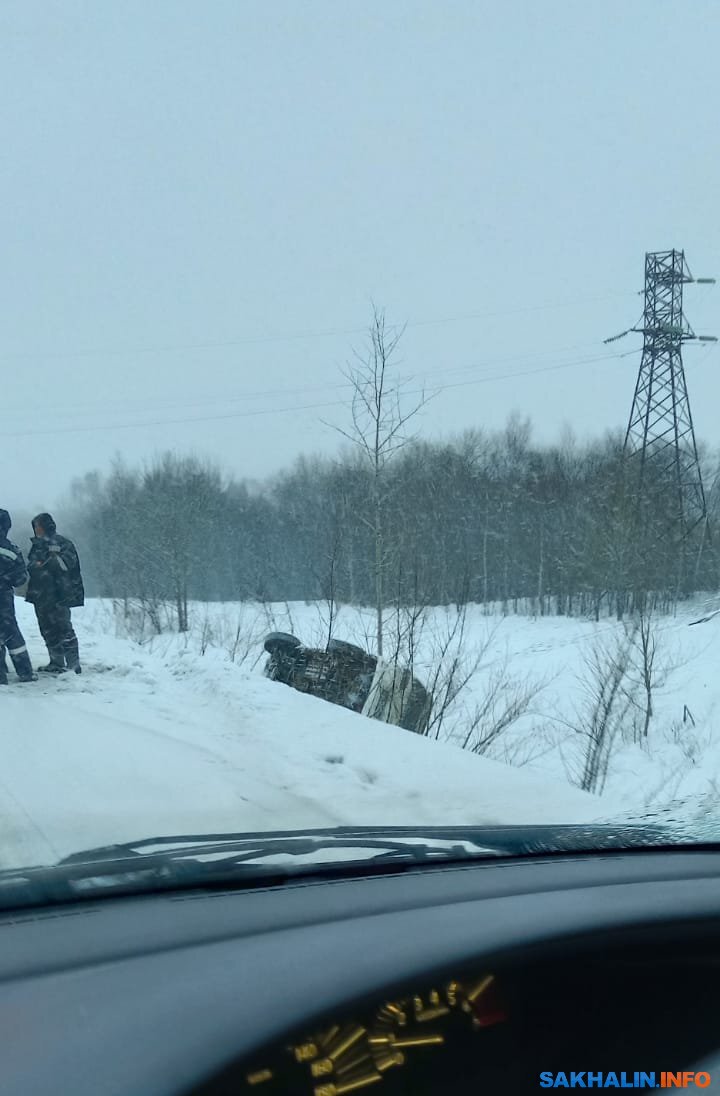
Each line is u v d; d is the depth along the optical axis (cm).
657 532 2652
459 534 2919
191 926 269
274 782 638
